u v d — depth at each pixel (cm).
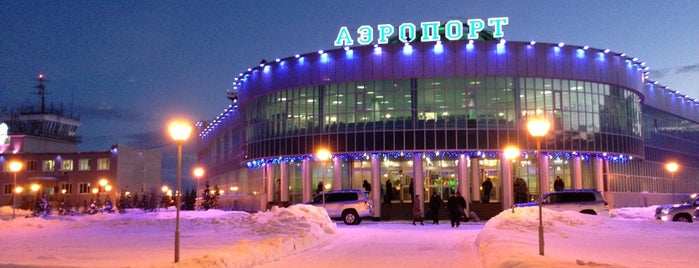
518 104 4612
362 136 4703
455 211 3409
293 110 5009
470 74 4588
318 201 3681
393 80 4694
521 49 4641
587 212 3484
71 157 9025
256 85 5300
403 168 4744
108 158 8906
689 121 7544
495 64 4603
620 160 5109
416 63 4638
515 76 4625
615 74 4959
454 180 4647
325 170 4916
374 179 4694
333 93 4841
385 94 4700
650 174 6209
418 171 4612
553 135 4644
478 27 4734
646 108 6391
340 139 4766
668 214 3331
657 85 6581
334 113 4816
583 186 4875
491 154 4606
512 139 4572
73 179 8962
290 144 4981
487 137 4559
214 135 8200
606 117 4891
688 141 7425
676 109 7088
